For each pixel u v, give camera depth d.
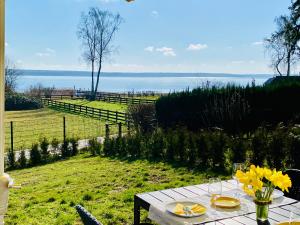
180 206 3.20
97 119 23.27
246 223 2.89
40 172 9.66
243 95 12.19
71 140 12.30
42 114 27.42
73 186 7.38
